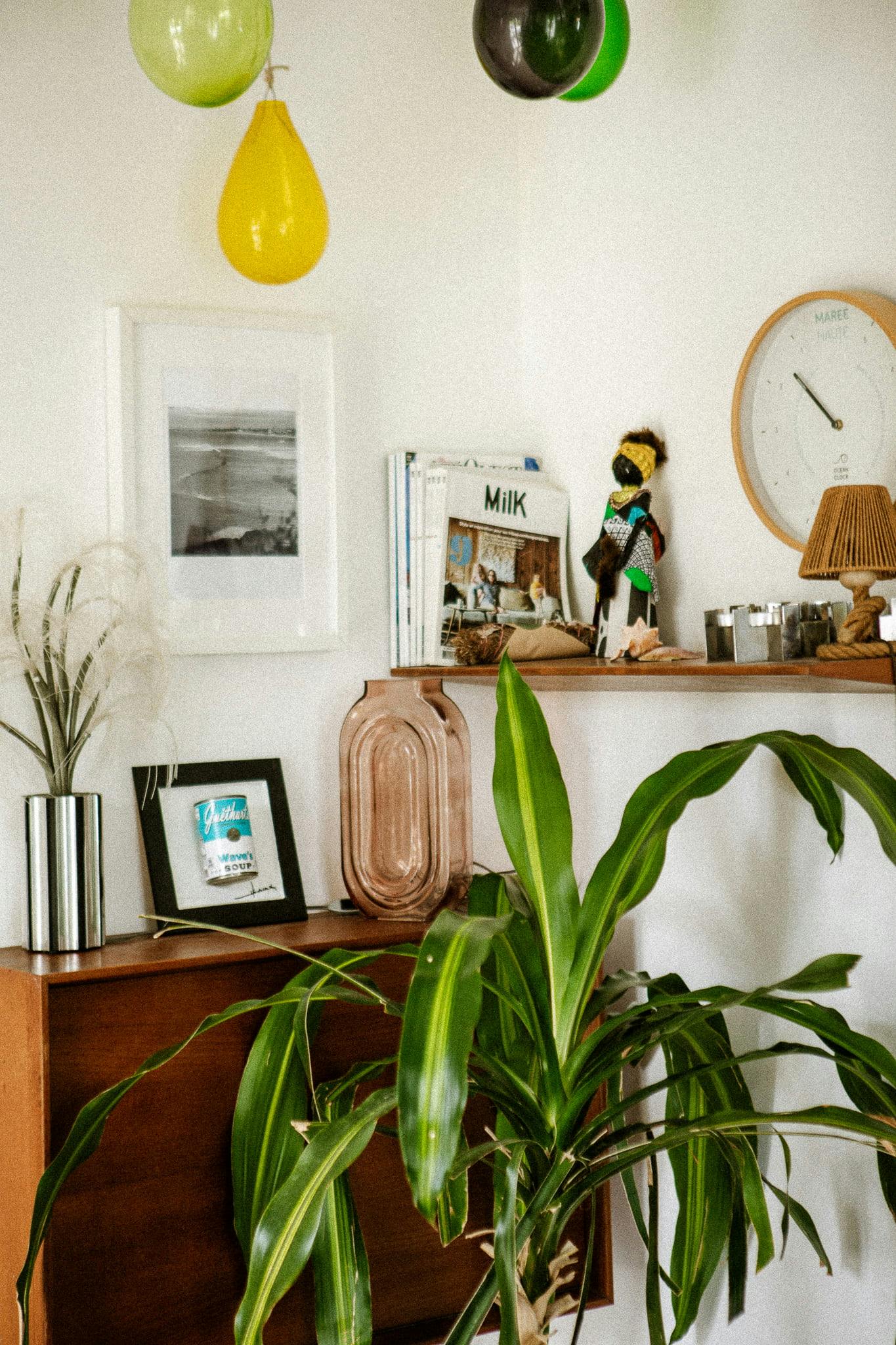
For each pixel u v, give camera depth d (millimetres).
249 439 1735
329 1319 1229
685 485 1581
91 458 1665
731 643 1206
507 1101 1202
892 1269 1225
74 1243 1379
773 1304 1400
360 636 1830
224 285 1741
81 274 1656
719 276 1504
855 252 1294
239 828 1666
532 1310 1182
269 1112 1359
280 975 1501
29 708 1617
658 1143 1130
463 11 1902
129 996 1420
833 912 1305
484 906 1448
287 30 1774
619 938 1697
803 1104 1353
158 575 1681
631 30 1661
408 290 1866
